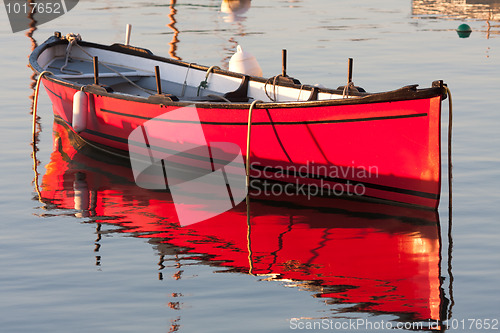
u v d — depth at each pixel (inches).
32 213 1202.6
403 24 2933.1
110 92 1476.4
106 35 2709.2
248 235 1115.3
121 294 923.4
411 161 1179.3
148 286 944.9
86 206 1238.3
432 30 2810.0
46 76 1611.7
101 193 1306.6
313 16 3115.2
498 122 1637.6
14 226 1145.4
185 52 2405.3
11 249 1056.2
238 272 988.6
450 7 3344.0
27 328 840.3
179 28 2842.0
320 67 2193.7
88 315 869.8
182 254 1045.8
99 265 1006.4
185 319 861.2
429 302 898.7
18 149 1551.4
